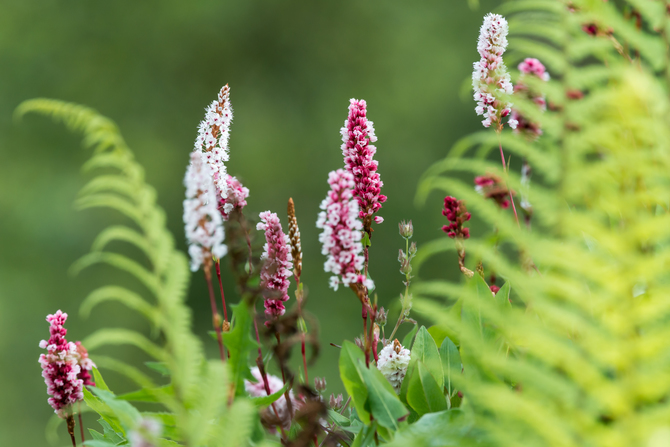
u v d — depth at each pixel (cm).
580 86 96
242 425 95
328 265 102
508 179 97
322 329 488
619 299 94
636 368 94
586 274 94
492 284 109
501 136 96
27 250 536
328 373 439
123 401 98
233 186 105
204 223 98
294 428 104
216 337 101
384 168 627
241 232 103
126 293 94
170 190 618
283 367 101
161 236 95
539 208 95
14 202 555
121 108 636
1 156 577
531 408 93
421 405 103
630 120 94
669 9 99
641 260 93
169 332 95
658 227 93
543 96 106
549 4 98
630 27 98
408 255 112
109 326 500
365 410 103
